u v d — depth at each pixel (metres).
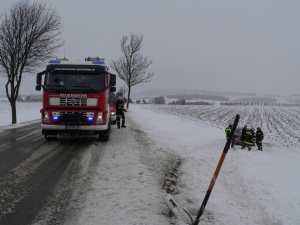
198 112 51.34
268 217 6.09
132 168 7.19
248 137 16.34
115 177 6.54
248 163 12.03
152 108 54.81
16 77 18.45
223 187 7.55
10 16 17.00
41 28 17.66
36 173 6.74
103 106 9.85
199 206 5.22
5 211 4.72
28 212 4.73
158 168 7.45
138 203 5.11
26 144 10.27
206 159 10.64
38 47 17.97
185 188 6.28
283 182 9.34
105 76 10.05
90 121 9.74
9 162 7.62
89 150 9.36
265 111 59.16
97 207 5.00
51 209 4.88
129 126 16.89
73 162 7.80
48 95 9.66
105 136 10.89
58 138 11.76
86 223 4.44
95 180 6.34
